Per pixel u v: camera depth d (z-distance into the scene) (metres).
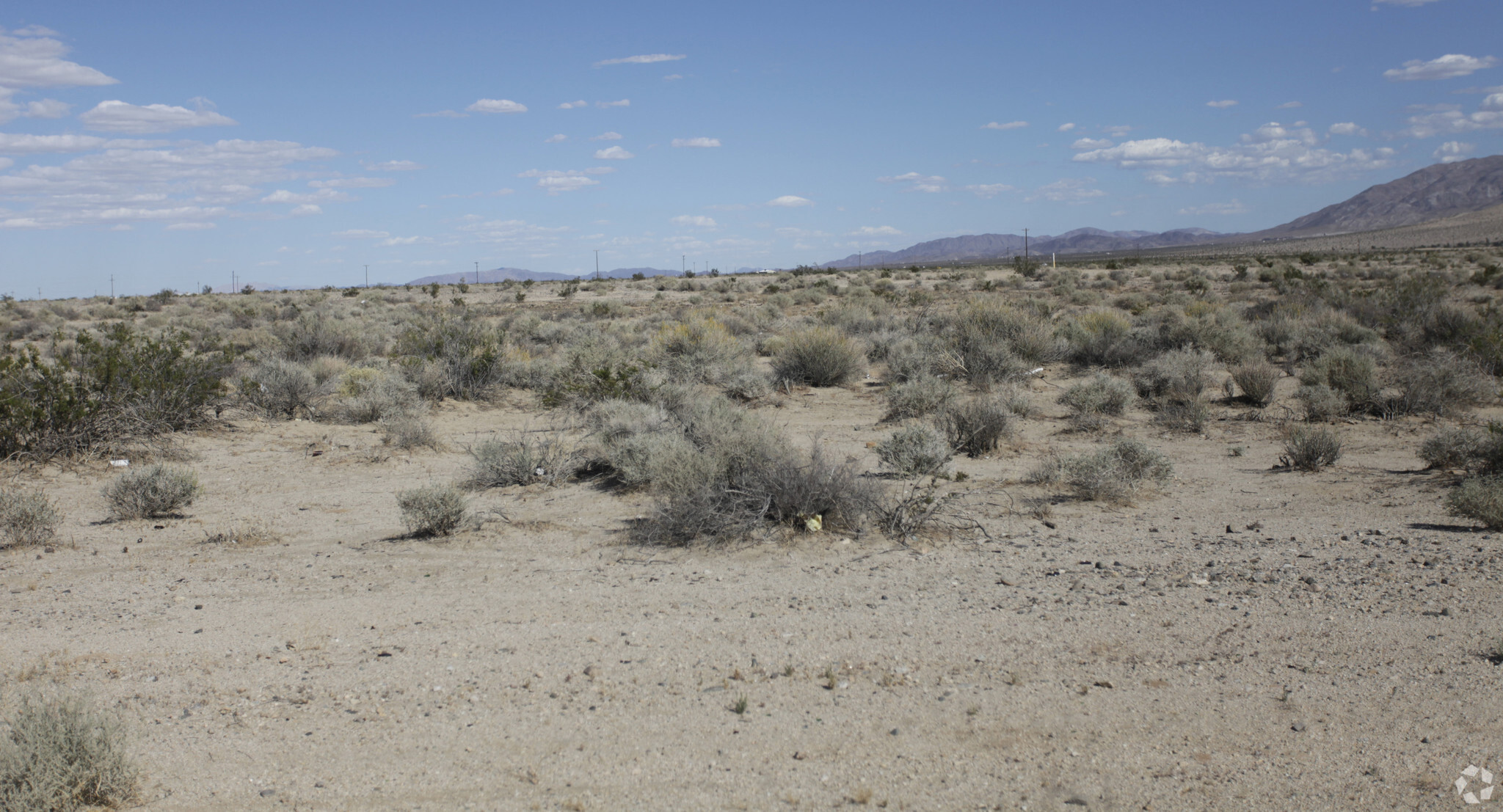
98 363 15.73
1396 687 5.40
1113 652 6.10
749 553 8.98
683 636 6.61
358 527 10.58
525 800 4.40
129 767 4.55
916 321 33.16
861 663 6.02
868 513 9.83
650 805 4.35
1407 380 17.70
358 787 4.55
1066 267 101.00
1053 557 8.59
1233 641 6.22
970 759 4.73
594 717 5.29
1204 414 16.31
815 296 53.06
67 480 13.14
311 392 19.34
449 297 68.31
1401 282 33.81
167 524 10.73
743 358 24.50
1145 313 35.62
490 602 7.55
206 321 45.31
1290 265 72.62
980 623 6.71
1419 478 11.66
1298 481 11.96
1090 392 18.03
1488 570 7.51
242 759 4.83
